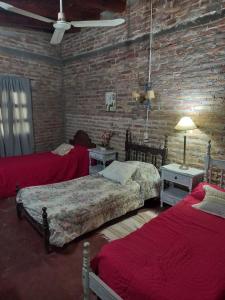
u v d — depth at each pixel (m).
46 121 5.51
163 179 3.31
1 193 3.74
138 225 2.98
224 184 2.98
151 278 1.40
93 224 2.69
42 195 2.87
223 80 2.87
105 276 1.59
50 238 2.36
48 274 2.12
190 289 1.32
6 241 2.62
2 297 1.87
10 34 4.66
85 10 3.80
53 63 5.42
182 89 3.30
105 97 4.54
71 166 4.55
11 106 4.80
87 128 5.14
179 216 2.26
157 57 3.53
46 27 4.28
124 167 3.47
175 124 3.46
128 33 3.90
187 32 3.14
